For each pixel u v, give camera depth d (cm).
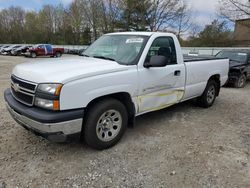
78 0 4822
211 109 587
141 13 3712
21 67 345
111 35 463
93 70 320
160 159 334
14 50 3111
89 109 328
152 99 406
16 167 303
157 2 3650
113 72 338
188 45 3703
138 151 354
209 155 348
